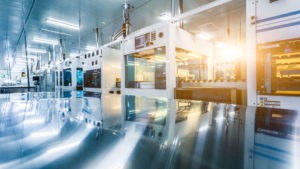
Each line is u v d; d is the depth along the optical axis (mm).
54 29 8297
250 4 2451
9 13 6426
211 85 3641
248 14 2473
